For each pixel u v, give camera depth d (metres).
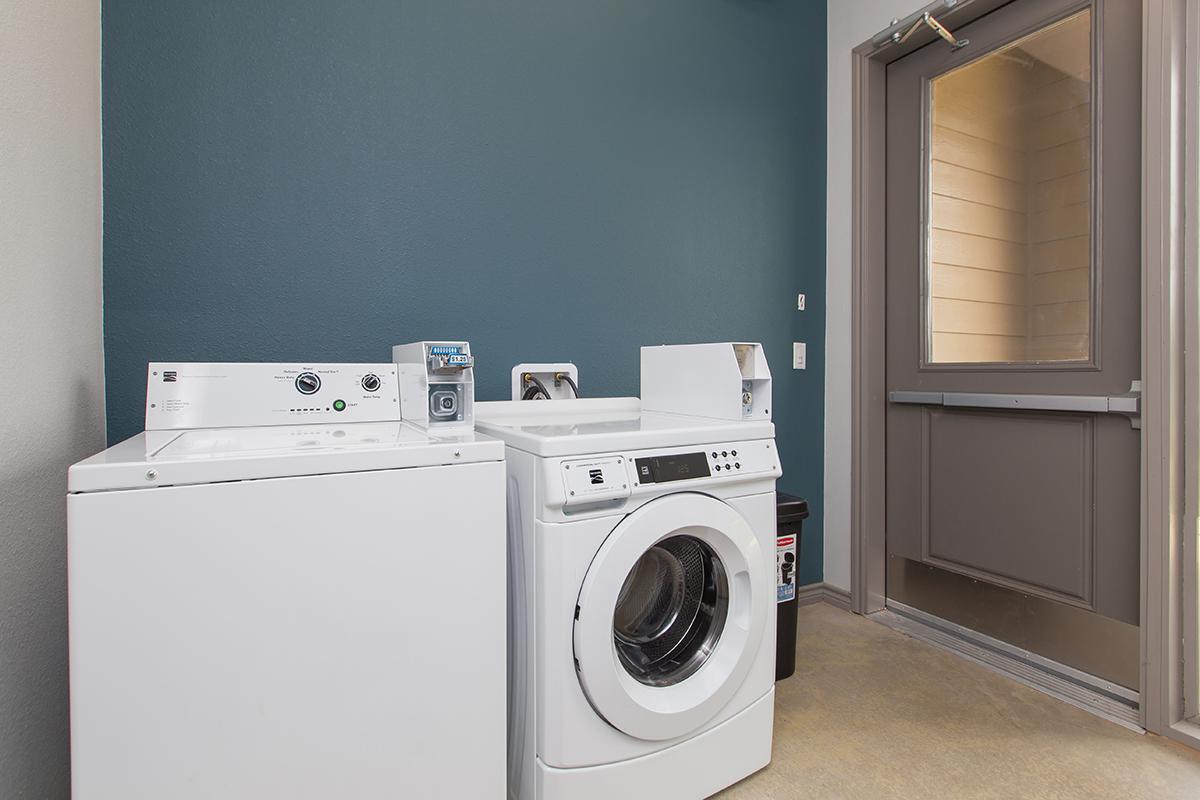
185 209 1.44
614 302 2.01
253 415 1.30
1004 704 1.67
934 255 2.18
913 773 1.39
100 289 1.34
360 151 1.62
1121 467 1.65
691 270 2.16
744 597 1.32
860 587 2.33
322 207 1.58
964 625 2.11
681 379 1.66
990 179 1.99
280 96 1.53
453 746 1.02
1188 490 1.50
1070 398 1.72
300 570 0.90
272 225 1.53
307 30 1.55
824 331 2.48
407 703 0.98
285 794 0.90
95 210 1.30
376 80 1.64
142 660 0.82
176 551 0.83
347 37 1.60
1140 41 1.59
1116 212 1.65
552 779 1.11
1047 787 1.33
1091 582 1.73
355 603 0.94
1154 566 1.53
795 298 2.40
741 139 2.26
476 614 1.03
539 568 1.11
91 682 0.79
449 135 1.73
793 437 2.41
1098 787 1.33
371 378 1.44
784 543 1.82
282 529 0.89
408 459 0.97
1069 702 1.68
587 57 1.94
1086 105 1.73
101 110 1.35
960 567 2.11
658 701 1.20
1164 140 1.50
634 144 2.04
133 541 0.81
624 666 1.25
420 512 0.98
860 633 2.15
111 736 0.80
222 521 0.85
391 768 0.97
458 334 1.76
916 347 2.24
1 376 0.84
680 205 2.13
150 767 0.82
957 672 1.86
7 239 0.86
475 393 1.79
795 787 1.35
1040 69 1.85
